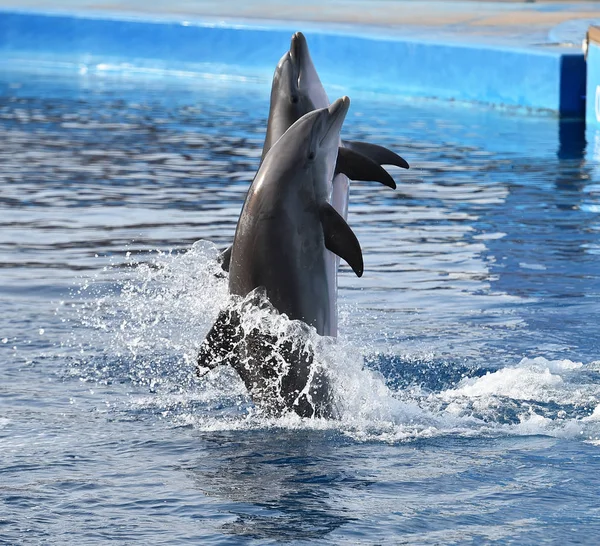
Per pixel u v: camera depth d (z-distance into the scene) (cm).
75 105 2539
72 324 958
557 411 738
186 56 3152
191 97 2683
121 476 610
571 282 1108
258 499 572
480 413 733
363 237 1323
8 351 875
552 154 1889
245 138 2088
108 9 3512
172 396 775
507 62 2439
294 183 702
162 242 1290
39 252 1240
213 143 2031
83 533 529
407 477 604
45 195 1575
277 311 697
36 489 589
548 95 2348
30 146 1989
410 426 701
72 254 1230
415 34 2795
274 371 704
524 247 1261
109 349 886
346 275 1148
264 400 714
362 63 2766
